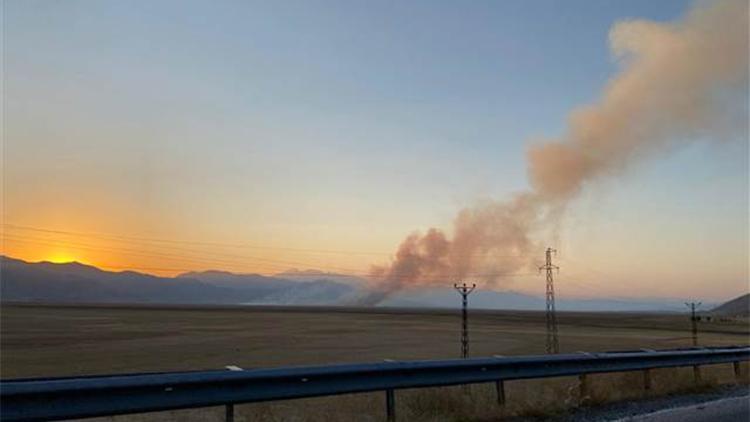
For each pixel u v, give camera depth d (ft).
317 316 549.54
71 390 23.17
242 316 508.94
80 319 387.34
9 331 251.60
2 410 21.79
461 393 37.55
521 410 36.29
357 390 31.65
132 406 24.84
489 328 333.62
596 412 38.11
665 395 46.34
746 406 42.65
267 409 35.37
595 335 255.09
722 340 211.00
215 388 27.35
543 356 41.27
